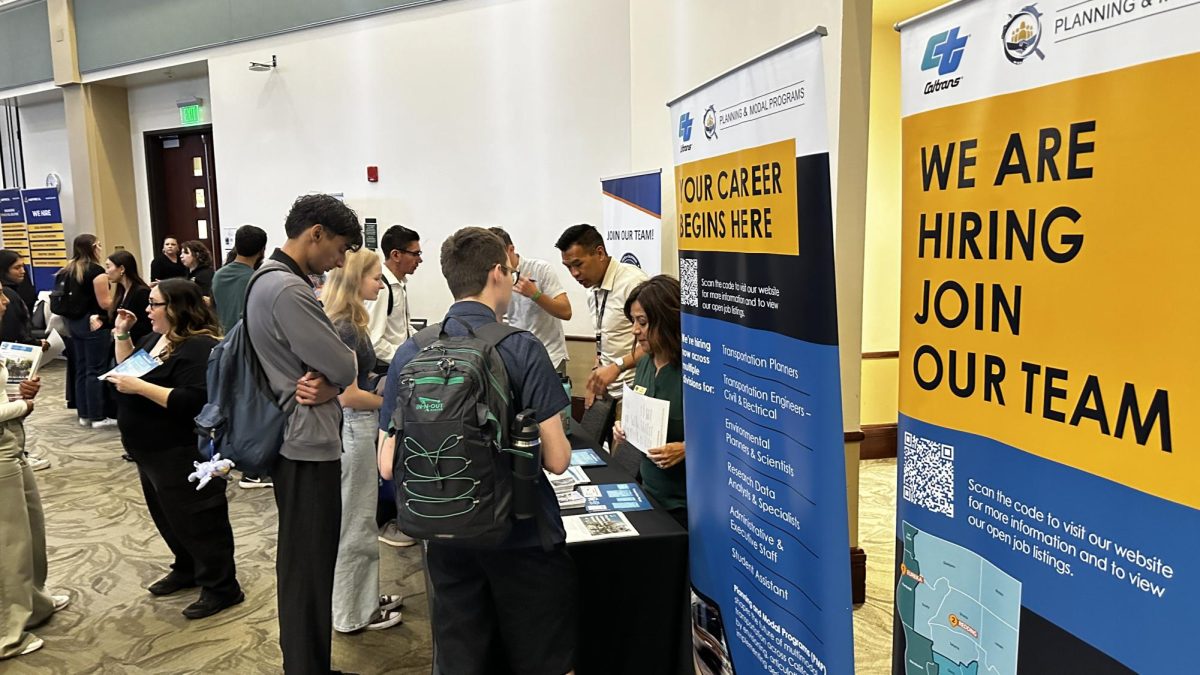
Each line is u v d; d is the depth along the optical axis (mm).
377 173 6121
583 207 5238
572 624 1816
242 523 4023
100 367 6059
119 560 3574
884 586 3242
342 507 2736
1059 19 860
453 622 1823
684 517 2193
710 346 1796
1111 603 848
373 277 2762
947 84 1045
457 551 1771
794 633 1512
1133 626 823
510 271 1874
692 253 1859
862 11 2760
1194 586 752
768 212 1473
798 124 1339
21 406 2719
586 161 5176
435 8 5664
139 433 2809
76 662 2652
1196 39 713
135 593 3215
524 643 1779
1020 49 917
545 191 5383
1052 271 895
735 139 1579
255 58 6645
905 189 1156
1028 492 954
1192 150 727
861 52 2787
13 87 8742
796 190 1368
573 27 5109
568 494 2215
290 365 2188
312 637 2232
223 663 2639
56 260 8867
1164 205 757
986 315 1006
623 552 1957
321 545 2236
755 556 1639
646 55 4203
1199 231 727
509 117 5453
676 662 2039
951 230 1060
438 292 5980
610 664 1998
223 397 2182
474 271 1797
